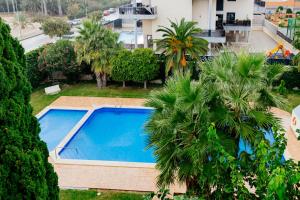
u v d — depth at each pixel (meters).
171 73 23.45
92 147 17.12
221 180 5.17
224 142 7.84
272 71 8.91
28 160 5.96
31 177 6.00
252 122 8.37
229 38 35.09
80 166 14.29
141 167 14.05
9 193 5.87
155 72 22.78
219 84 8.29
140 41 38.03
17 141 5.98
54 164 14.50
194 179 8.25
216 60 9.05
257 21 43.97
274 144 4.93
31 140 6.59
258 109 8.64
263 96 8.59
